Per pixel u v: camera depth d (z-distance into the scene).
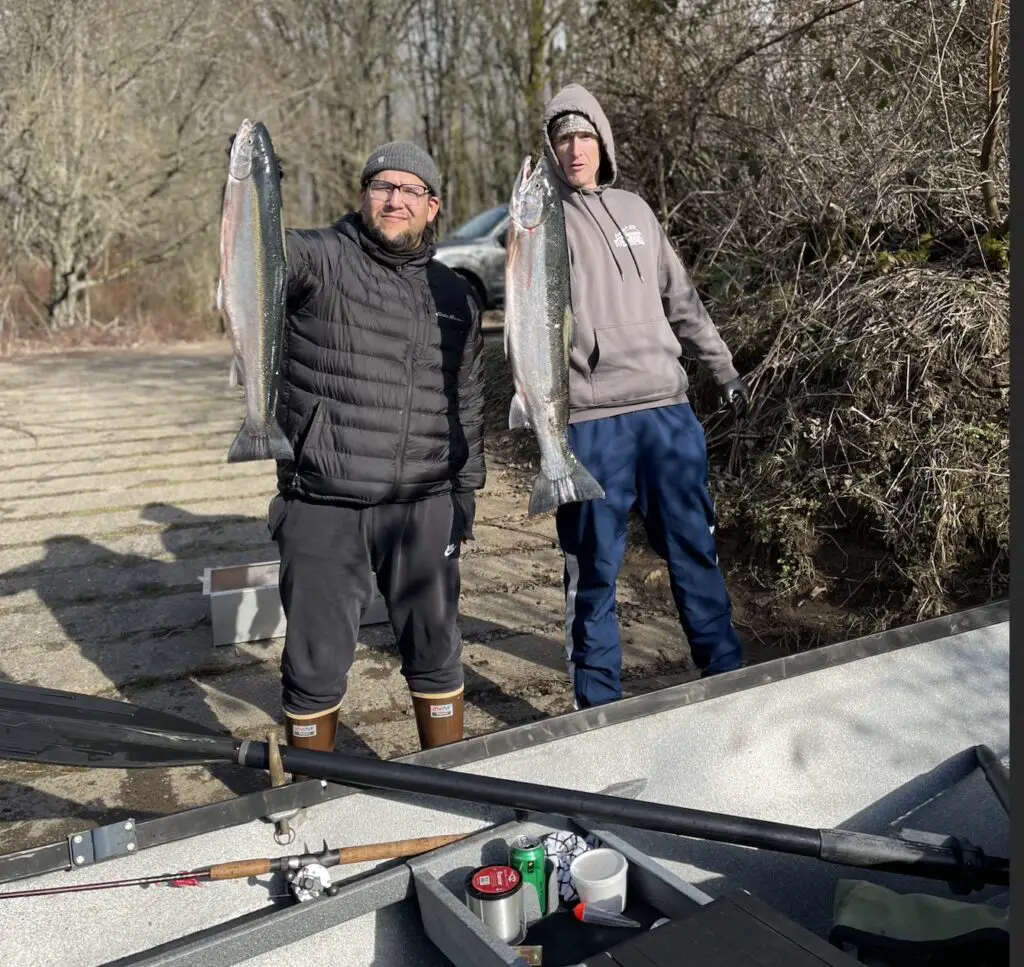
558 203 2.88
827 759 2.71
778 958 1.89
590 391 3.44
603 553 3.51
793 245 6.43
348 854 2.18
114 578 5.48
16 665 4.45
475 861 2.30
